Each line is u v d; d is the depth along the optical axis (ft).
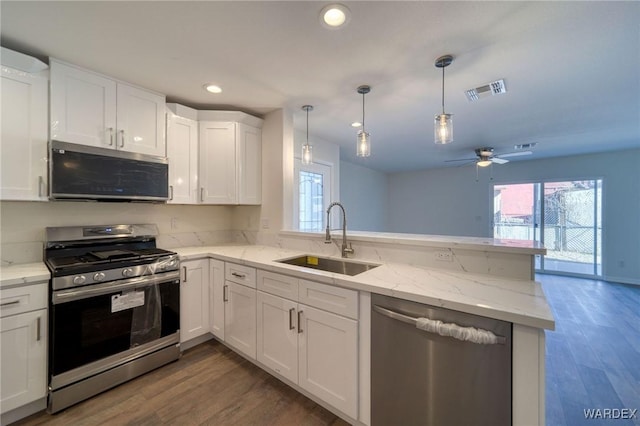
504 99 8.35
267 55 5.93
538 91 7.76
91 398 5.82
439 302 4.03
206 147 8.79
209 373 6.76
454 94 7.95
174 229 9.27
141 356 6.61
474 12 4.60
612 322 10.30
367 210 21.76
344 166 19.31
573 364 7.40
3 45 5.53
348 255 7.39
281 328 6.20
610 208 16.24
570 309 11.72
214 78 6.99
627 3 4.39
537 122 10.51
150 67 6.45
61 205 7.00
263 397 5.92
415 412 4.33
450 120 6.05
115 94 6.94
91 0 4.30
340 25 4.91
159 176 7.63
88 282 5.80
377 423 4.72
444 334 3.92
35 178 5.85
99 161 6.55
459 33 5.17
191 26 4.97
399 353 4.46
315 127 11.37
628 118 10.07
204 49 5.71
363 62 6.21
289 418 5.34
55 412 5.37
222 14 4.63
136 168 7.18
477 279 5.08
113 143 6.88
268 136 9.59
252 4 4.39
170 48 5.67
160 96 7.84
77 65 6.33
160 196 7.64
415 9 4.52
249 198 9.36
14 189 5.60
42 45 5.56
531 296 4.13
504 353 3.60
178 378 6.55
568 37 5.31
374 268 6.05
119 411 5.48
